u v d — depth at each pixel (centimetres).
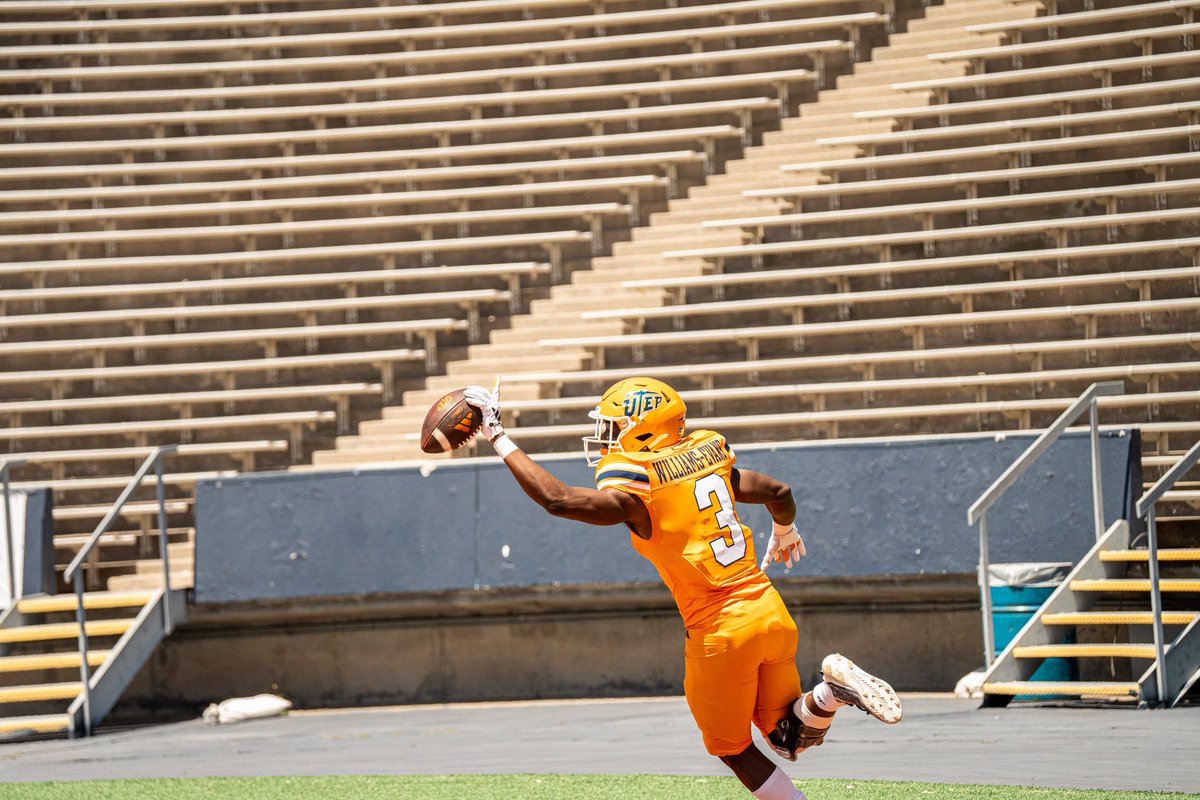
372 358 4891
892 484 3638
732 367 4556
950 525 3575
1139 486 3488
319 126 6012
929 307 4747
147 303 5362
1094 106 5025
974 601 3747
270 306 5069
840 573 3653
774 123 5612
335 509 3956
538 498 1572
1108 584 3120
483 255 5438
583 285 5128
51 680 4022
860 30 5697
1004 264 4675
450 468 3906
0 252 5578
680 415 1664
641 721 3253
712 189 5369
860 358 4453
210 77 6281
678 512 1605
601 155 5706
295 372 5125
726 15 5975
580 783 2342
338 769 2705
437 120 6019
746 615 1591
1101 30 5297
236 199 5791
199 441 4934
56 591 4381
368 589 3906
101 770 2866
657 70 5906
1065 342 4272
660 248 5156
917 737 2705
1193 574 3512
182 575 4175
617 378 4625
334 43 6269
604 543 3769
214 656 4172
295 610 4006
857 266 4712
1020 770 2233
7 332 5281
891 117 5138
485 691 4050
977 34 5450
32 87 6222
